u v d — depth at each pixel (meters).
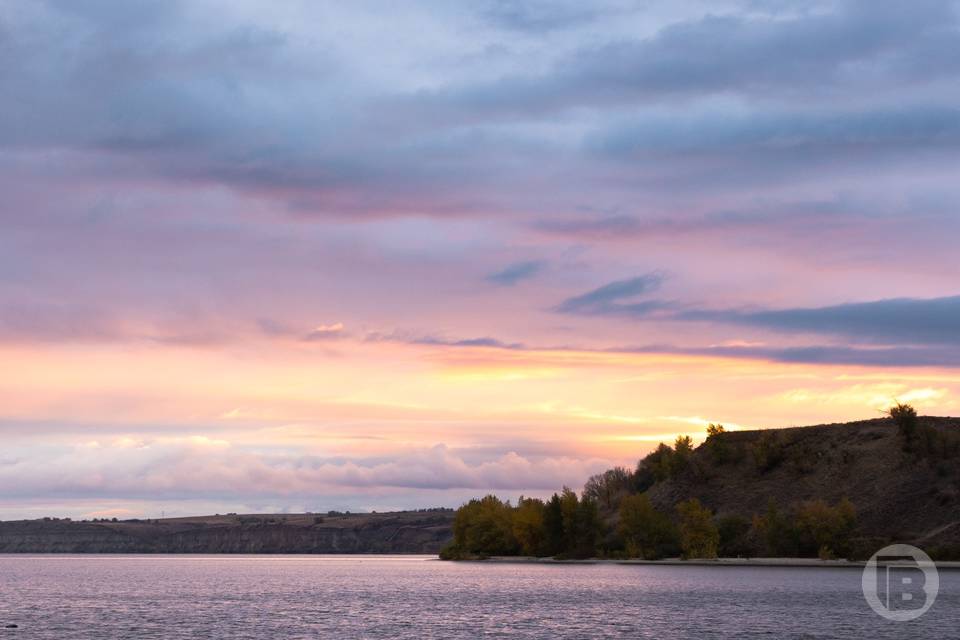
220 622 129.62
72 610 149.25
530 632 116.81
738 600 152.75
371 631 118.81
